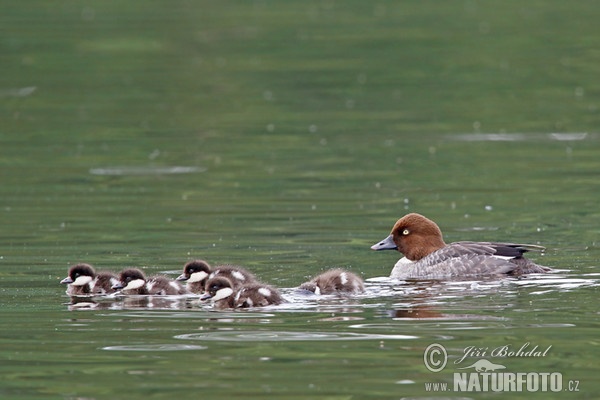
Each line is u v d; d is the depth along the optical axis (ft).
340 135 94.99
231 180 79.15
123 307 47.67
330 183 77.97
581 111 102.99
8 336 43.01
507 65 121.39
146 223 66.18
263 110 105.09
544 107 104.73
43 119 101.50
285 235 63.16
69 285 51.11
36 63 123.24
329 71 120.26
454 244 55.26
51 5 153.17
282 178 79.61
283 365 39.24
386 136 94.53
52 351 41.14
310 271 54.75
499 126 97.91
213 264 56.03
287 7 154.81
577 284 50.44
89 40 132.87
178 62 124.57
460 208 69.97
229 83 115.75
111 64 123.03
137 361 39.91
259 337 42.39
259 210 69.77
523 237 61.93
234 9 153.17
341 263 56.95
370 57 125.39
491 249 54.29
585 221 65.72
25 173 81.61
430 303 47.16
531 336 42.04
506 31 136.36
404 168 82.79
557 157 85.81
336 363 39.45
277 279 52.80
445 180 78.64
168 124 99.66
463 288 50.29
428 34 135.54
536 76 117.08
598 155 86.28
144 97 110.42
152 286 50.57
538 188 75.51
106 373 38.70
